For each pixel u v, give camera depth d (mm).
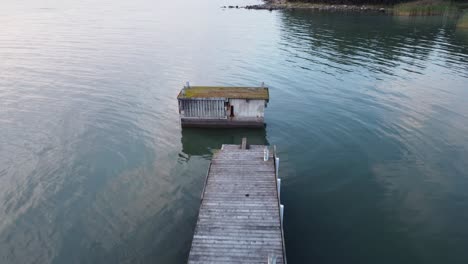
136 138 36531
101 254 22703
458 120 39844
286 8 126000
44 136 36375
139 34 82250
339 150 34406
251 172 25875
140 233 24344
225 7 133750
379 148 34625
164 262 22156
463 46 68625
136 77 53438
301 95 47281
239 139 36969
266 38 78688
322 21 98125
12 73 54250
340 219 25688
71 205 26891
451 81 51312
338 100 45531
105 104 43938
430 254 22750
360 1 120812
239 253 19031
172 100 45469
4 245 23312
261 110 37844
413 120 39969
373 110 42562
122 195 28062
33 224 25062
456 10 104312
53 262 22156
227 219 21344
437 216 25969
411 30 82750
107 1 147875
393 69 56531
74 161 32281
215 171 26047
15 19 99312
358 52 66000
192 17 109375
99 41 74500
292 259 22281
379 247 23266
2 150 33688
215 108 37906
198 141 36594
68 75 53812
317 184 29547
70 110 42188
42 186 28875
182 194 28391
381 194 28266
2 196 27594
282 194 28344
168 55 65188
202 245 19547
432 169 31328
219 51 68125
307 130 38312
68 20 99000
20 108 42531
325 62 60531
